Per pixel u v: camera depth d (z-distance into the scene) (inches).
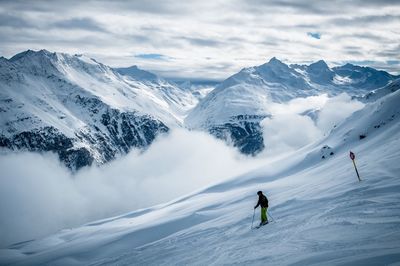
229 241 946.7
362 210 763.4
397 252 427.8
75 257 2080.5
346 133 3294.8
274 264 538.6
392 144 1841.8
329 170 2108.8
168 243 1357.0
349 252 486.6
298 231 746.2
